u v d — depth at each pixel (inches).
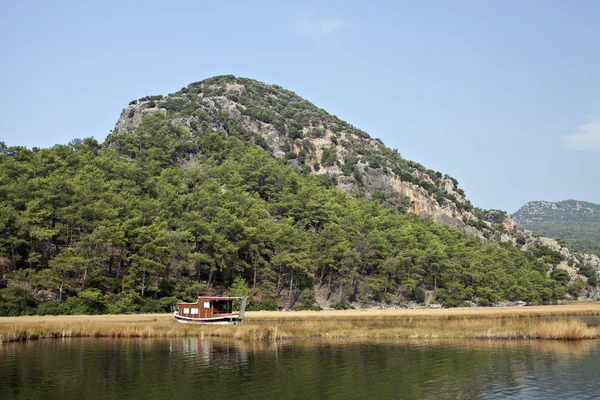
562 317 4229.8
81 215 4768.7
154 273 5103.3
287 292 5812.0
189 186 7234.3
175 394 1526.8
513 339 2625.5
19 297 4033.0
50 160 6033.5
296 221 6978.4
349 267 5920.3
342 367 1915.6
